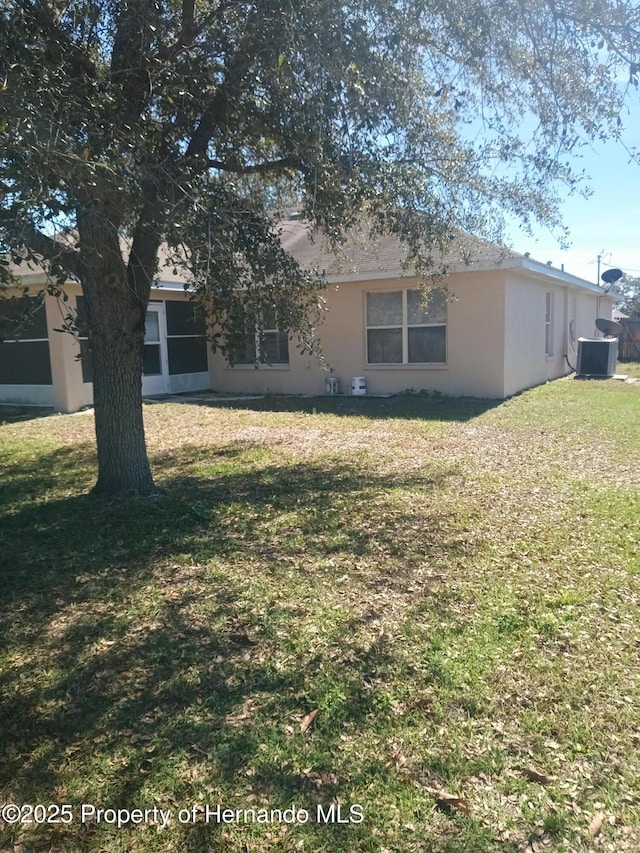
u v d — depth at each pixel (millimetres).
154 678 3127
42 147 3318
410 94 5473
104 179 3920
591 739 2617
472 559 4477
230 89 5332
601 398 12539
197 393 15828
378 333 13922
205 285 5176
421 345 13516
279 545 4832
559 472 6902
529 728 2689
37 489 6746
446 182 6512
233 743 2637
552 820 2207
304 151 5418
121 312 6027
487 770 2455
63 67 4207
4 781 2480
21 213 3504
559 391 13781
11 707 2943
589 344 16938
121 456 6270
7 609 3895
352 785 2398
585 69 5230
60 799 2383
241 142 6023
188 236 4711
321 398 13898
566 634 3418
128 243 6168
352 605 3812
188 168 4965
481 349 12844
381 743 2619
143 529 5227
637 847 2107
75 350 13016
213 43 5207
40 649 3439
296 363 15031
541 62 5332
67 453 8719
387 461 7676
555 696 2896
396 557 4543
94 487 6469
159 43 5051
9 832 2238
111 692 3029
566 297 18062
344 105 5027
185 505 5883
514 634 3434
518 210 6676
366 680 3055
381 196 6109
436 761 2502
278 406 12906
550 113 5715
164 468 7672
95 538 5051
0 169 3395
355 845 2137
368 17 4992
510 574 4207
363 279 13359
